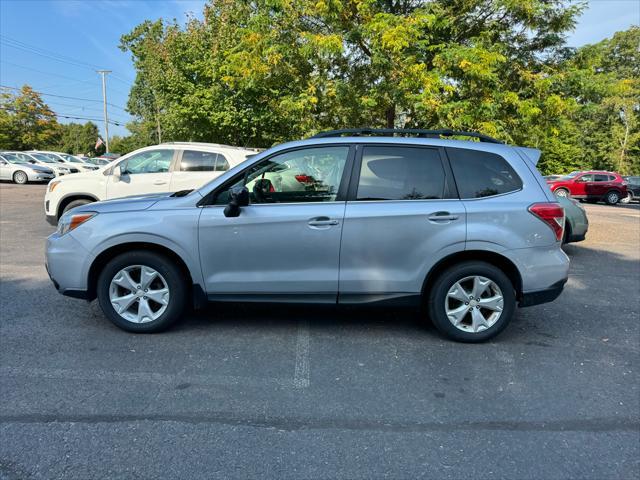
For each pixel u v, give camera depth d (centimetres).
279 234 414
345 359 394
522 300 423
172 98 1653
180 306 433
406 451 273
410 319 493
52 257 427
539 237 416
